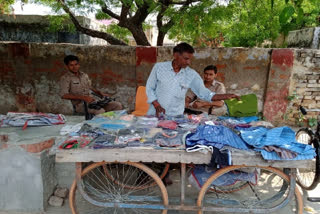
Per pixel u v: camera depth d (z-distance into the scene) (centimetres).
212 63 471
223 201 226
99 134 231
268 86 471
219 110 394
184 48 253
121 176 326
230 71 473
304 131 327
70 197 226
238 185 305
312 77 462
